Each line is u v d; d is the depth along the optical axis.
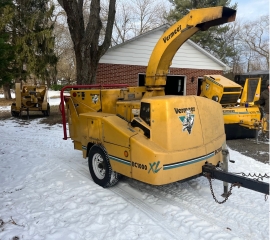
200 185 4.82
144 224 3.56
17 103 12.75
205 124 4.14
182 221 3.62
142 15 35.59
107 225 3.56
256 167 5.82
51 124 11.55
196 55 15.31
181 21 4.16
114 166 4.32
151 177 3.62
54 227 3.54
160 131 3.73
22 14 18.39
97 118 4.58
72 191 4.59
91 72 10.71
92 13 10.04
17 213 3.91
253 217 3.74
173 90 16.16
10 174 5.54
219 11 3.64
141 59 13.73
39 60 18.52
